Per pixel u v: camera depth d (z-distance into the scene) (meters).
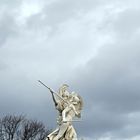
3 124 117.56
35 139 119.12
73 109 51.72
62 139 50.91
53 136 51.03
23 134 118.19
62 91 52.53
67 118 51.31
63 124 50.88
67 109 51.56
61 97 51.91
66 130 51.09
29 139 118.31
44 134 119.94
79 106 52.56
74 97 52.50
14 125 118.06
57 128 51.41
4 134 117.44
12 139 117.38
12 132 117.56
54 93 52.34
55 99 52.34
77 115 52.25
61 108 51.91
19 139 118.00
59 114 52.12
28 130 118.44
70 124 51.41
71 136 51.09
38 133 119.69
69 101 52.19
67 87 52.81
